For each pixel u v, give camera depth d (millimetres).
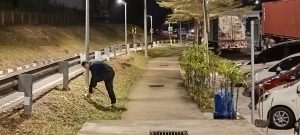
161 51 66062
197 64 17438
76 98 15250
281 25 30406
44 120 11445
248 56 43656
